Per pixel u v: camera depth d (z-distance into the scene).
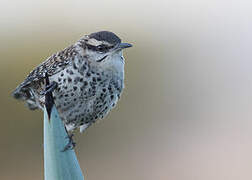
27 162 12.77
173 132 13.95
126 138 13.30
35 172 12.73
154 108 14.30
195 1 19.91
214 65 16.23
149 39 16.31
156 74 15.05
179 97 14.85
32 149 12.80
